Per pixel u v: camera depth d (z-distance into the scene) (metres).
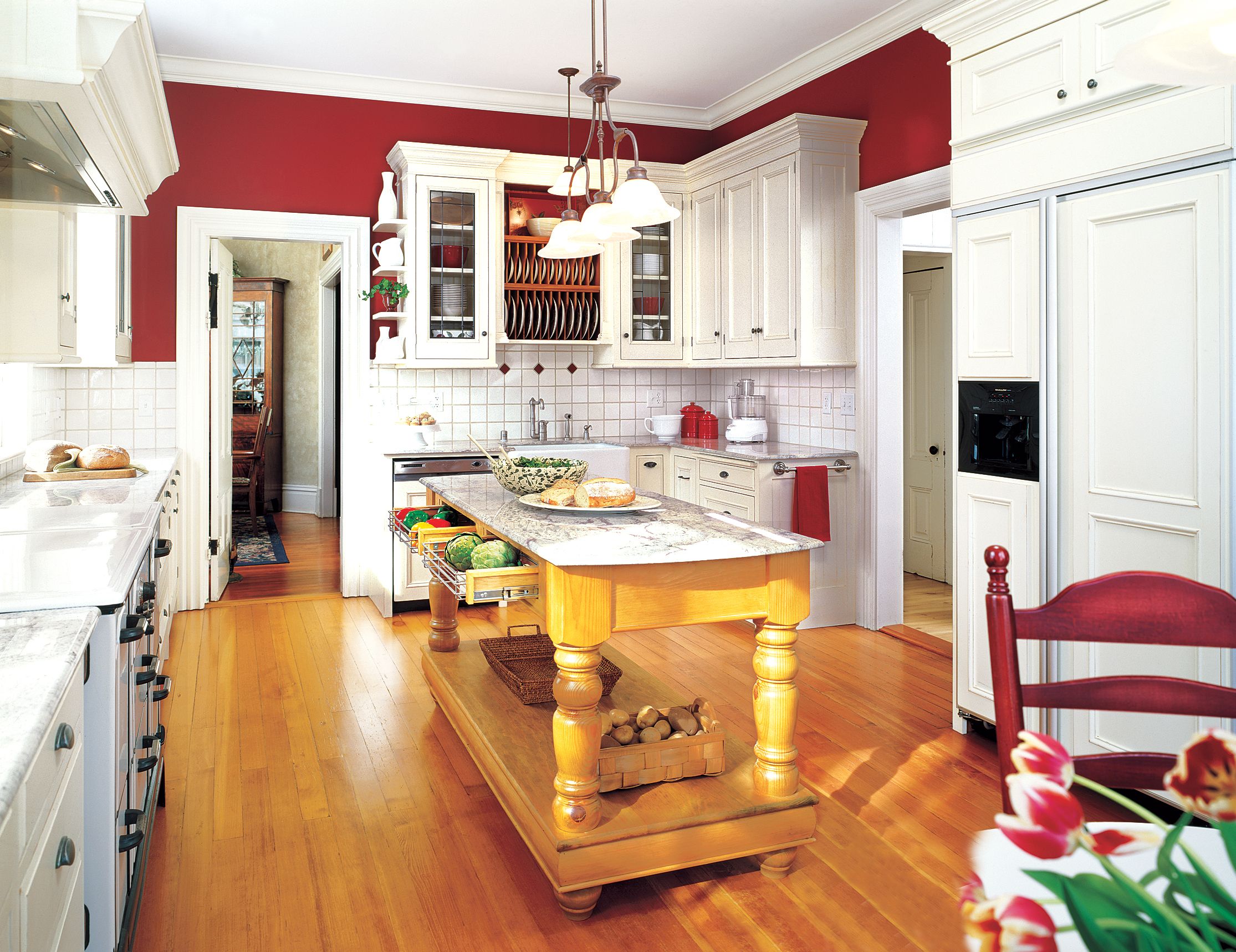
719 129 6.03
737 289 5.20
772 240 4.84
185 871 2.33
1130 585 1.38
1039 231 2.79
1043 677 2.80
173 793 2.78
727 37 4.71
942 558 5.91
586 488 2.71
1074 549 2.74
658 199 2.48
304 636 4.57
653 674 3.93
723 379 6.20
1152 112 2.44
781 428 5.56
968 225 3.07
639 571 2.17
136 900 1.93
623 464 5.47
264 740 3.20
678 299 5.78
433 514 3.52
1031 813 0.69
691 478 5.32
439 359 5.18
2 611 1.55
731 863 2.40
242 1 4.18
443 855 2.43
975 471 3.10
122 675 1.74
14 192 2.38
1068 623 1.37
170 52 4.82
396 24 4.47
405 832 2.55
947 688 3.76
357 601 5.35
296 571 6.19
